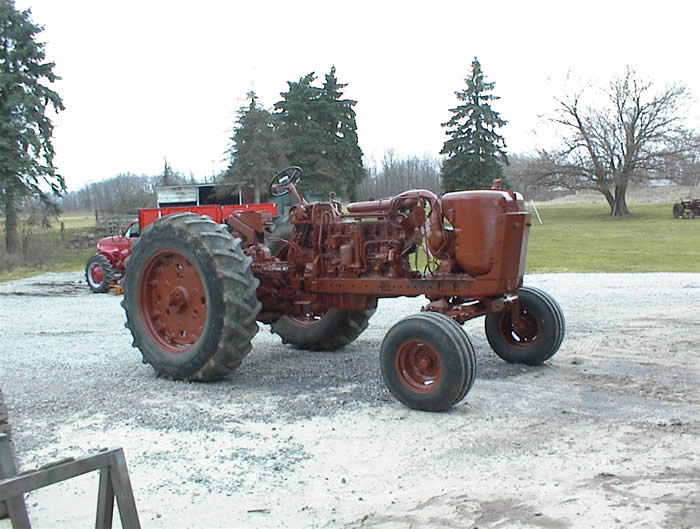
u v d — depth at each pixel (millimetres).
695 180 49531
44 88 26844
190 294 6777
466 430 4980
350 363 7344
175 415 5512
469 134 43125
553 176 49781
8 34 26047
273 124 33781
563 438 4742
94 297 15266
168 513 3721
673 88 46469
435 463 4355
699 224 36750
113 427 5219
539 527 3408
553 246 25344
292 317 8242
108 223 31891
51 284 18469
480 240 5867
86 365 7465
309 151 36031
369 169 54719
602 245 25469
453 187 43344
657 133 46844
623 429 4891
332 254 6910
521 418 5230
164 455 4590
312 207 7062
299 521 3604
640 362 6934
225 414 5516
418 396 5457
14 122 25641
